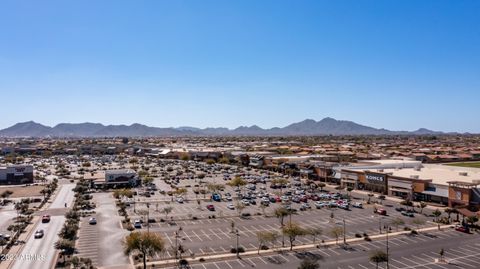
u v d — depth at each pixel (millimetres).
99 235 101812
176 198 157500
